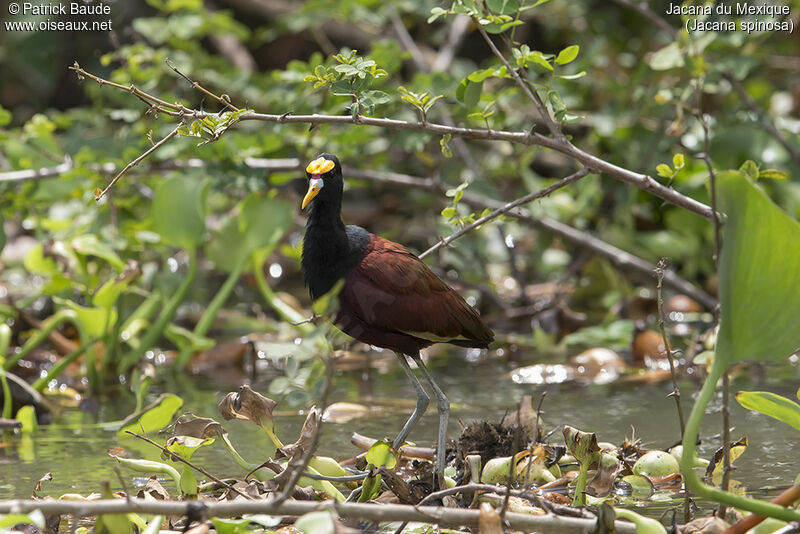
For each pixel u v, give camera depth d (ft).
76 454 27.17
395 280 23.34
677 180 46.57
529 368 37.27
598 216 50.55
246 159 38.55
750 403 20.93
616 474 21.57
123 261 38.27
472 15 24.73
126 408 32.73
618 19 59.82
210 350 39.88
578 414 30.58
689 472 17.57
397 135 37.42
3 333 33.81
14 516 17.28
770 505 17.19
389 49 40.52
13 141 39.70
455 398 33.35
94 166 39.11
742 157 45.93
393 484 21.09
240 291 49.32
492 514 17.66
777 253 17.60
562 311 43.27
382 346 24.26
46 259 36.55
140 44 44.14
